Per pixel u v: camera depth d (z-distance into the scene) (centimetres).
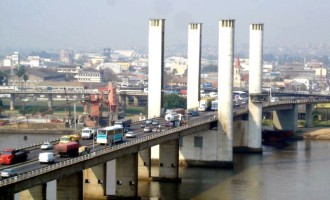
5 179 16162
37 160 19662
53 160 19262
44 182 17650
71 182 19888
